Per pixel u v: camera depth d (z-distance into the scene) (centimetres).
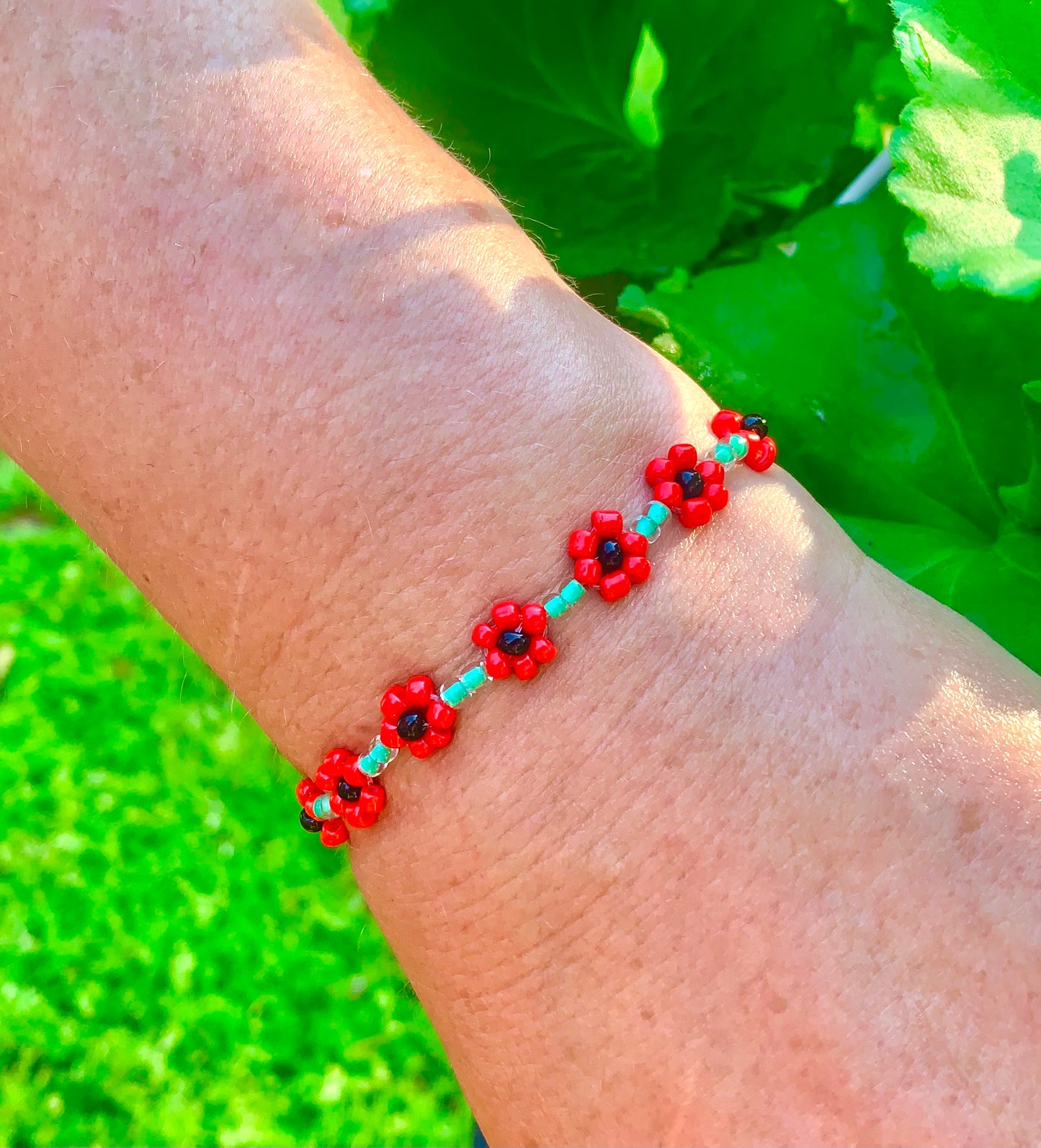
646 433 13
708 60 18
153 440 13
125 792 33
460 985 13
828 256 18
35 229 13
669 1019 12
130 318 13
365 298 13
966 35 15
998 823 12
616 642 12
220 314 13
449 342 13
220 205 13
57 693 34
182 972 31
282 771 33
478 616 13
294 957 31
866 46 18
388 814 13
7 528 36
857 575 13
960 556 17
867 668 12
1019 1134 11
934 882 12
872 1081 11
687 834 12
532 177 19
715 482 13
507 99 19
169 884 32
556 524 13
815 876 12
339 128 13
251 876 32
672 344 18
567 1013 12
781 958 12
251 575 13
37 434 14
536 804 12
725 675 12
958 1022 11
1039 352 17
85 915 32
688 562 13
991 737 12
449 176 14
